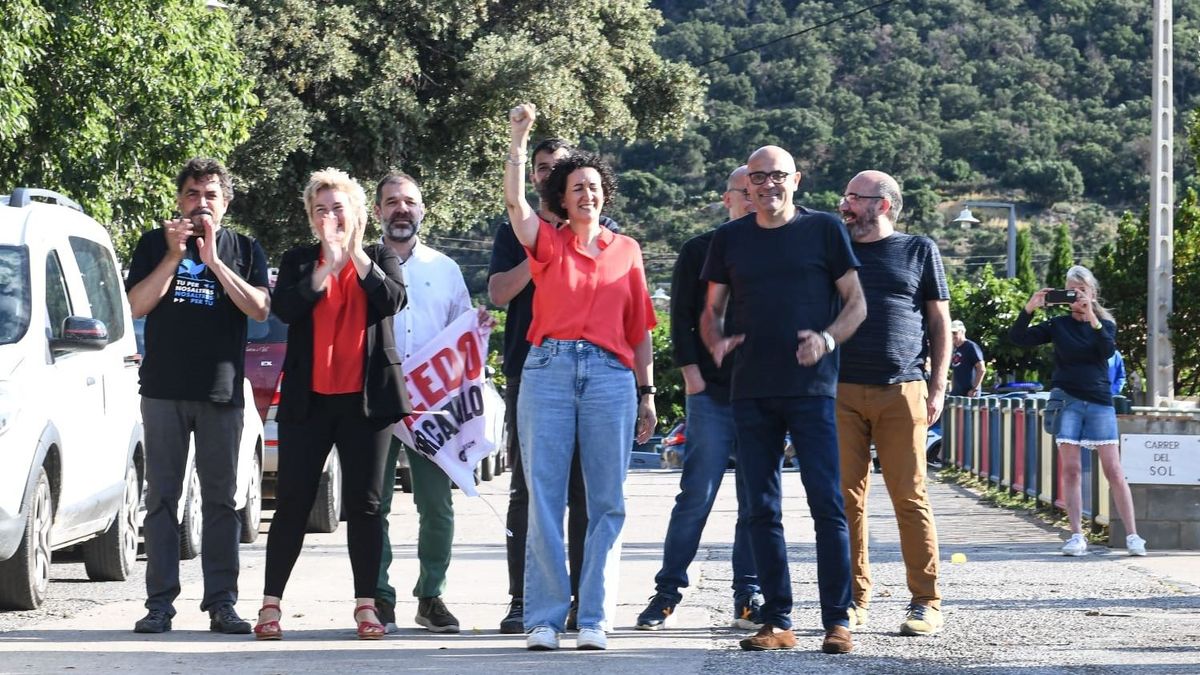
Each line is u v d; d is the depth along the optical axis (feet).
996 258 283.18
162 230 26.17
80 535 31.68
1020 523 48.96
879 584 32.32
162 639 24.62
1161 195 61.41
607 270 24.09
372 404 24.59
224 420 25.77
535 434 23.82
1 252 30.35
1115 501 38.88
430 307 26.78
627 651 23.50
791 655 23.08
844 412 25.62
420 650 23.57
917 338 25.71
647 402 25.17
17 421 27.40
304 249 24.70
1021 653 23.17
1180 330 104.17
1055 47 334.85
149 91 60.54
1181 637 24.80
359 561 24.94
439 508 26.08
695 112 114.01
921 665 22.09
